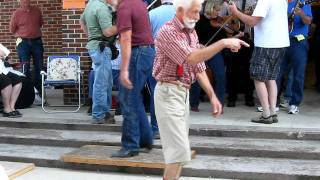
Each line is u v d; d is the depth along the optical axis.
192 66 3.70
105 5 6.17
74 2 7.61
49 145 6.11
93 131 6.41
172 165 3.77
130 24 4.72
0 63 7.04
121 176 5.19
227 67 7.35
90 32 6.30
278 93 7.21
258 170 5.02
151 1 6.45
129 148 5.29
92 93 6.83
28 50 8.59
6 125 6.73
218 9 6.90
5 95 6.98
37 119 6.79
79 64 7.50
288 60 6.95
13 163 5.62
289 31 6.66
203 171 5.11
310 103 7.73
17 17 8.55
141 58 4.95
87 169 5.43
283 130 5.86
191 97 7.11
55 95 9.18
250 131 5.90
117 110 7.00
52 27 10.44
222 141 5.80
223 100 7.01
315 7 8.77
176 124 3.72
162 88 3.74
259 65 6.08
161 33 3.62
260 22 6.01
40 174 5.35
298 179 4.89
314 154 5.33
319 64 8.91
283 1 6.06
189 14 3.56
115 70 7.03
